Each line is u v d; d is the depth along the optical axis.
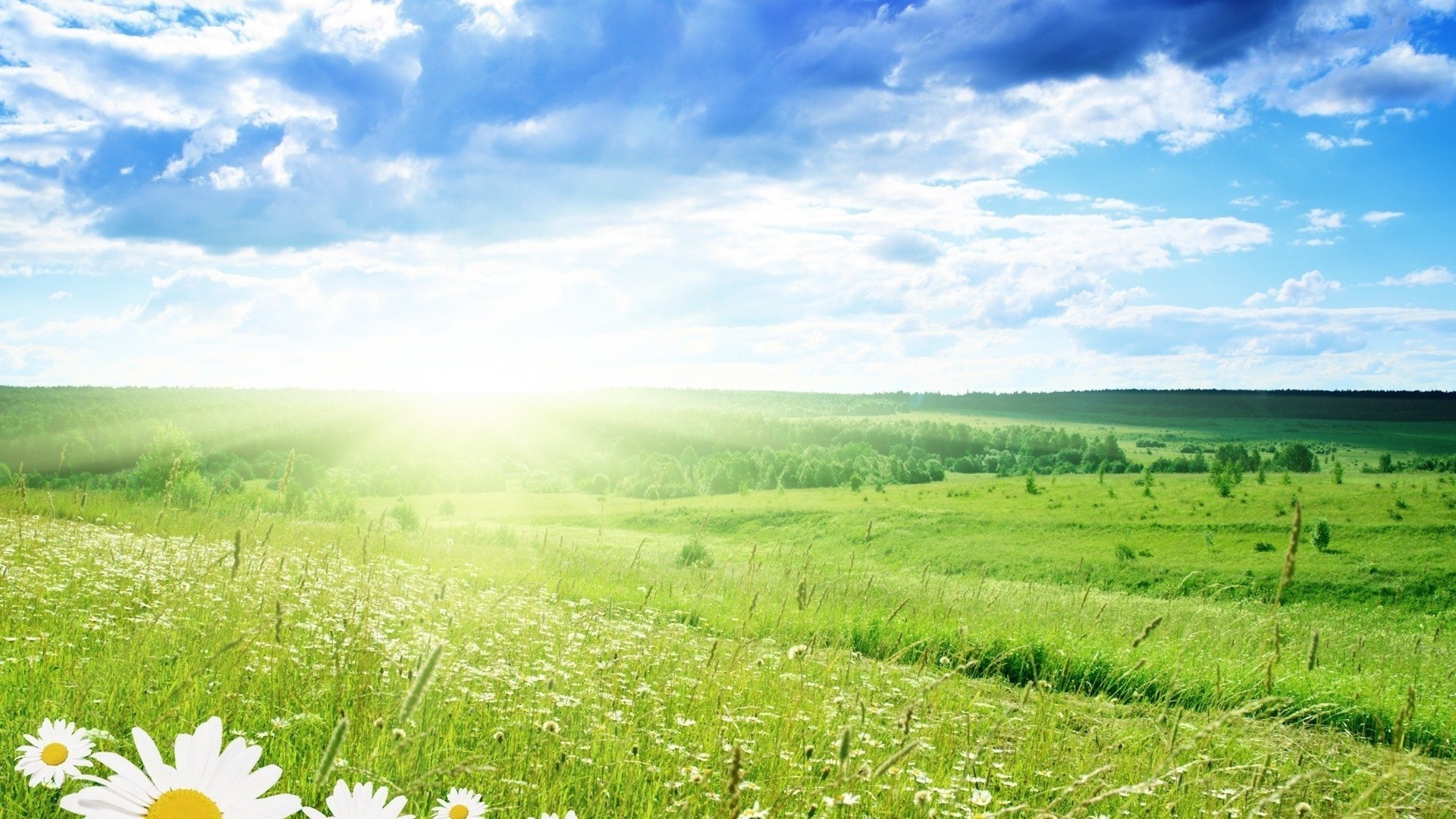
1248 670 10.02
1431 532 57.34
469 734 4.77
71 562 9.23
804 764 4.68
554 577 14.02
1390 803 4.23
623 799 4.17
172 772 0.96
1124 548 57.25
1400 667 13.18
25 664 5.11
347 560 12.09
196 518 16.66
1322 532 56.84
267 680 5.23
